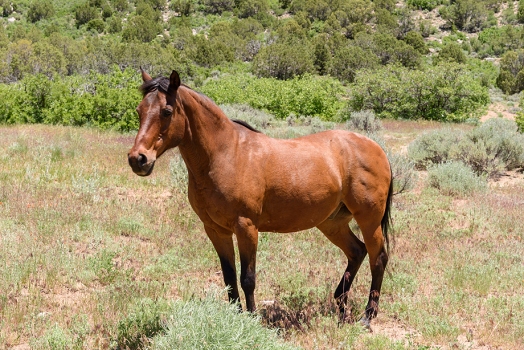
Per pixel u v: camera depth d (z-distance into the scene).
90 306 5.52
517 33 85.00
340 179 5.25
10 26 94.00
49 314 5.30
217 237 4.91
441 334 5.19
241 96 31.88
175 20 99.50
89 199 9.47
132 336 4.68
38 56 55.81
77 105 21.69
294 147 5.07
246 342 4.09
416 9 105.62
